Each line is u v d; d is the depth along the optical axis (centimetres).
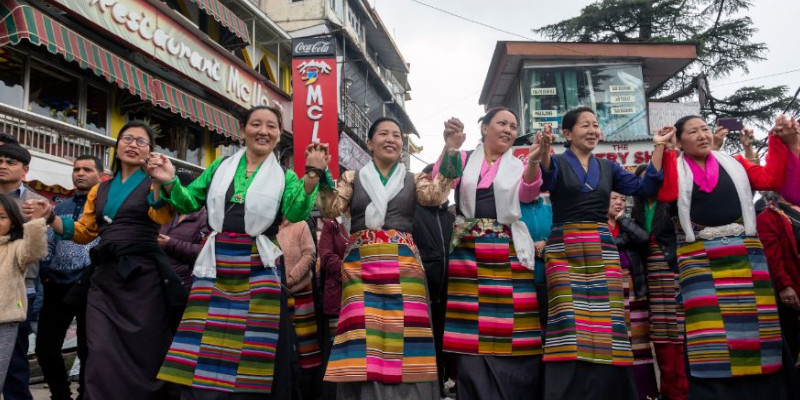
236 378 300
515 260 345
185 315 312
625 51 1538
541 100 1545
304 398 464
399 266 331
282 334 317
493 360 329
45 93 934
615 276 330
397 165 359
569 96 1543
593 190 339
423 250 399
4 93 858
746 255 336
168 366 304
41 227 353
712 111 2064
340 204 347
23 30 746
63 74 970
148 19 1014
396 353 314
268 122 332
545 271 353
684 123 357
